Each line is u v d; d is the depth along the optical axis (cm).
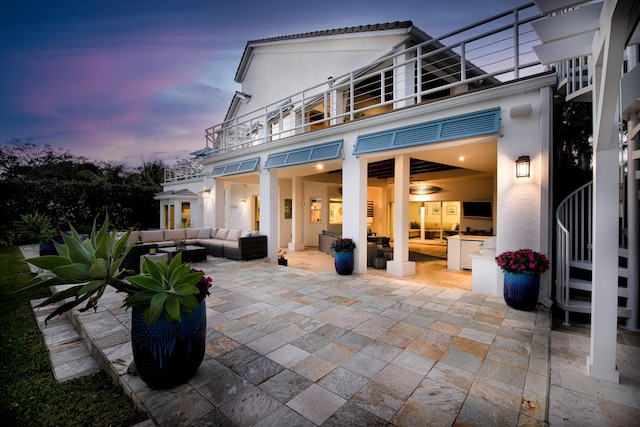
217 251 886
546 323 372
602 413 209
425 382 241
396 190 666
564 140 478
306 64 1015
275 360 277
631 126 360
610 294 253
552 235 441
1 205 1210
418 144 539
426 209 1558
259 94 1252
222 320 381
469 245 752
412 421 194
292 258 999
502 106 465
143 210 1625
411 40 737
